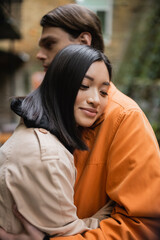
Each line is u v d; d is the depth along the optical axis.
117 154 0.99
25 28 9.33
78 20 1.23
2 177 0.86
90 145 1.07
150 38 5.82
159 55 5.31
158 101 4.18
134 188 0.94
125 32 7.29
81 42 1.27
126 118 1.00
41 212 0.83
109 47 7.41
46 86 0.96
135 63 5.83
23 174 0.84
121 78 6.10
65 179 0.85
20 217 0.85
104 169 1.04
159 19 5.77
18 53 10.08
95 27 1.27
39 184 0.82
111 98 1.10
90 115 0.94
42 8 9.08
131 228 0.93
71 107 0.93
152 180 0.94
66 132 0.93
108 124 1.04
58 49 1.28
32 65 10.18
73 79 0.91
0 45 10.52
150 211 0.92
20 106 0.95
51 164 0.83
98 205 1.06
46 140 0.87
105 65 0.97
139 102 4.67
